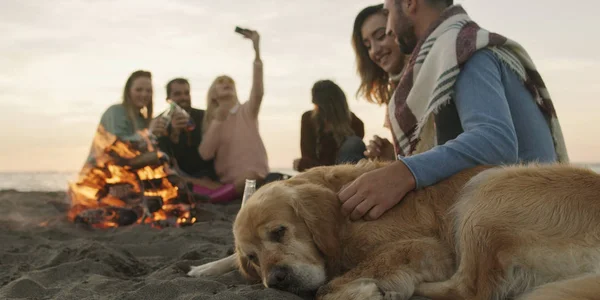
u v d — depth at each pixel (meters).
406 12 4.19
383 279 3.13
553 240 2.88
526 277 2.90
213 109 9.20
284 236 3.40
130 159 7.29
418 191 3.44
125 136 7.48
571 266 2.83
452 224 3.30
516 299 2.74
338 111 7.70
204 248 5.07
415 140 4.03
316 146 7.88
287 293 3.23
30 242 5.80
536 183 3.07
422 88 3.92
